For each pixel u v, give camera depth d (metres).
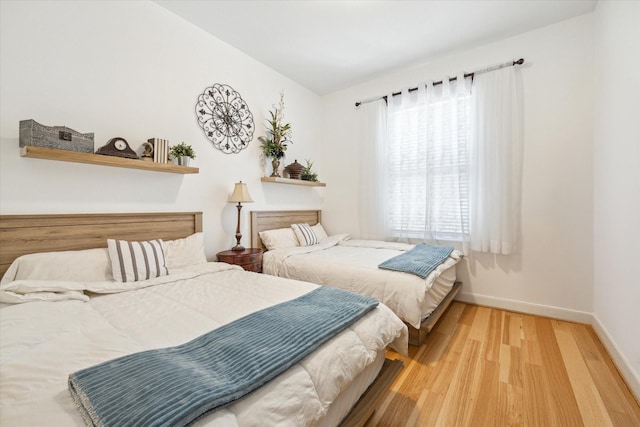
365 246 3.33
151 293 1.63
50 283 1.45
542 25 2.63
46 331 1.07
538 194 2.71
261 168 3.29
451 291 2.83
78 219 1.87
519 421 1.39
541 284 2.72
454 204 3.12
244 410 0.73
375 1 2.29
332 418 1.02
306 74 3.59
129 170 2.16
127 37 2.14
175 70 2.45
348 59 3.22
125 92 2.13
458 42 2.88
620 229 1.84
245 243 3.09
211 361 0.88
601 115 2.24
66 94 1.85
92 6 1.96
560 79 2.60
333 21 2.54
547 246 2.68
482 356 1.98
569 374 1.76
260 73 3.27
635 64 1.63
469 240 3.04
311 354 0.98
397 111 3.54
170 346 1.01
